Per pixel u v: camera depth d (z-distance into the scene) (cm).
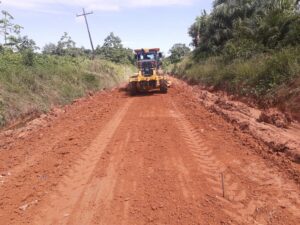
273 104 1338
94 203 621
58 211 600
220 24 3234
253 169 738
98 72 3303
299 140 904
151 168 773
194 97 1898
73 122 1350
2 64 1852
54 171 787
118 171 767
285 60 1498
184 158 830
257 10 2730
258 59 1861
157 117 1339
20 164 869
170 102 1775
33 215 590
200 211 565
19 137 1165
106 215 575
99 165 812
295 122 1102
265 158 793
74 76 2484
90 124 1279
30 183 728
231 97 1741
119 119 1346
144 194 642
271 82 1457
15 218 583
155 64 2292
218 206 580
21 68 1922
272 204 580
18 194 676
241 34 2502
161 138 1012
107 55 6084
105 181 716
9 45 2695
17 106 1516
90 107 1739
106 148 942
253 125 1081
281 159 773
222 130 1070
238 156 822
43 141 1075
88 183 712
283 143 865
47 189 691
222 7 3241
